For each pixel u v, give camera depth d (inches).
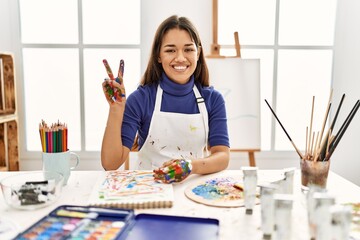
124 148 47.3
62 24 80.3
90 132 83.7
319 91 83.6
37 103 82.8
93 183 37.6
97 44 80.1
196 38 51.1
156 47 52.2
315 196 22.0
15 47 79.6
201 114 51.8
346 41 80.6
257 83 77.0
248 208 29.5
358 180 85.2
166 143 51.0
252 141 77.6
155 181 36.4
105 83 44.4
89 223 26.4
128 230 26.0
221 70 76.7
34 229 25.3
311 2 80.7
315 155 34.9
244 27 81.1
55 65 81.5
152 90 52.1
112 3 79.7
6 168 74.6
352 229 26.2
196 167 40.4
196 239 25.0
